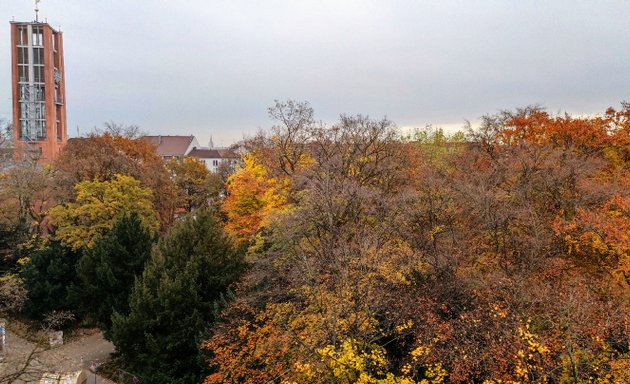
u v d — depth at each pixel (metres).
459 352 14.17
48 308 32.28
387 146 31.89
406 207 20.64
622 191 19.17
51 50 74.56
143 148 54.06
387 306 16.25
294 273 17.69
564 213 20.06
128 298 25.78
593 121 28.81
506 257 18.62
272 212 23.02
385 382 12.83
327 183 20.78
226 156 63.66
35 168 41.66
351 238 20.02
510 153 24.75
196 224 25.02
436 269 17.98
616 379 12.28
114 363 27.66
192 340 21.12
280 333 16.45
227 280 23.03
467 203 20.69
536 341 13.21
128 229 30.05
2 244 37.19
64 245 33.50
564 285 16.33
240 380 17.52
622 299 16.47
